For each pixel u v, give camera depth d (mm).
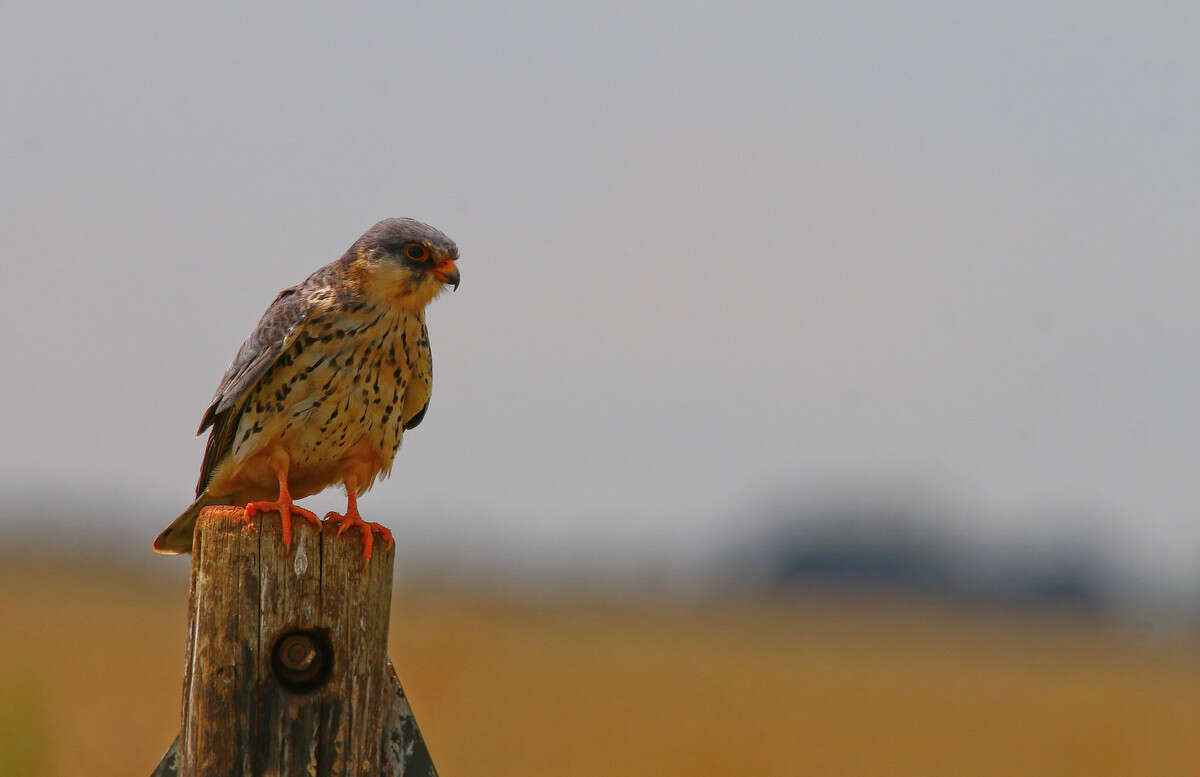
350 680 5312
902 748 19906
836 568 90375
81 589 35875
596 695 22609
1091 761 19875
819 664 37875
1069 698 31688
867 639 54781
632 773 14422
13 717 9570
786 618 65500
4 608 27734
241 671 5230
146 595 35531
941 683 34125
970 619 76875
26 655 17688
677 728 18984
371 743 5344
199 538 5352
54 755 9695
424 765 5406
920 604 85312
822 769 16625
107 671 16766
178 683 16047
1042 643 59875
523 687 22422
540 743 16172
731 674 30953
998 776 17703
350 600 5344
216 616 5262
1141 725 25766
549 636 36312
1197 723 26781
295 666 5324
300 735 5254
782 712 23172
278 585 5285
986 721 25094
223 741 5199
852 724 22453
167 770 5387
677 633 47062
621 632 43750
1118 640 65938
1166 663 50781
